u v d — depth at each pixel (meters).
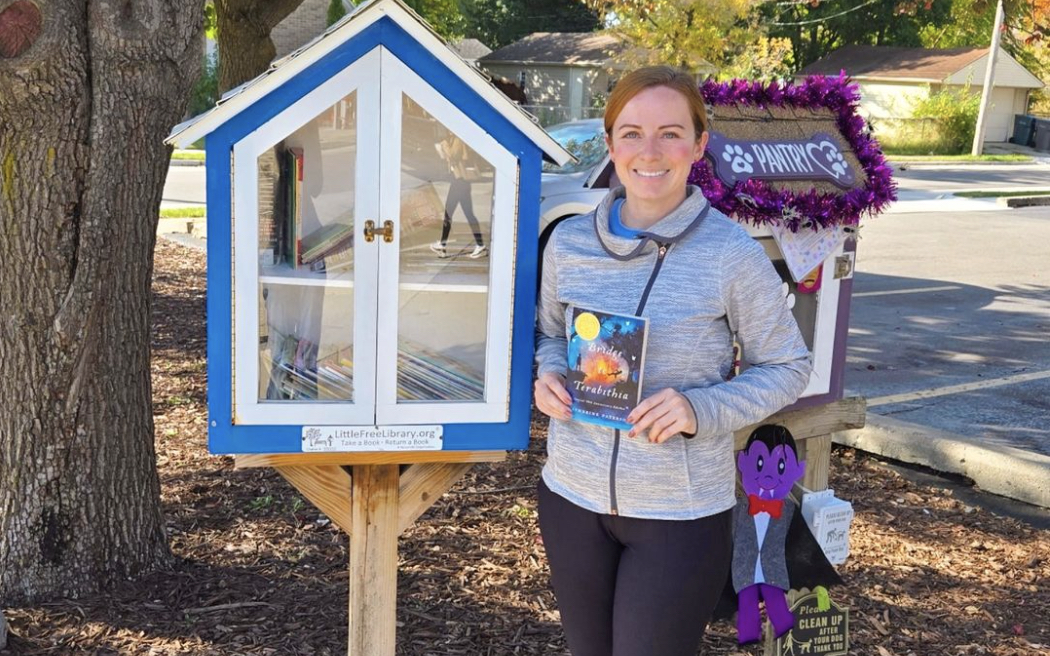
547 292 2.14
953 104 33.50
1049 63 39.19
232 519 3.91
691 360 1.92
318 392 2.25
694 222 1.93
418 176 2.17
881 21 40.50
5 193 2.87
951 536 4.14
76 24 2.82
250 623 3.06
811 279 2.79
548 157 2.25
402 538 3.82
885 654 3.08
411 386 2.27
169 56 2.99
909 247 12.88
